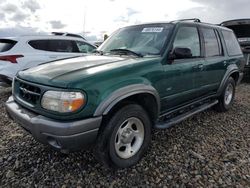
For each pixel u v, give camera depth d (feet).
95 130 9.00
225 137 13.55
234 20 32.30
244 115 17.48
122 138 10.11
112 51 13.21
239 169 10.39
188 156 11.37
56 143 8.89
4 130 14.23
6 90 24.90
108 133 9.43
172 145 12.40
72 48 27.02
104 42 14.99
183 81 12.82
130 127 10.28
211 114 17.53
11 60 22.39
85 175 9.89
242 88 27.48
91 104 8.82
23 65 23.00
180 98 13.01
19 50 23.06
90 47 29.01
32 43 24.09
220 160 11.07
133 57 11.68
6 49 22.71
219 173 10.07
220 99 17.43
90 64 10.49
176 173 10.07
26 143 12.50
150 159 11.07
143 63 10.78
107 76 9.41
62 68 10.15
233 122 15.98
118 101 9.29
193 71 13.42
